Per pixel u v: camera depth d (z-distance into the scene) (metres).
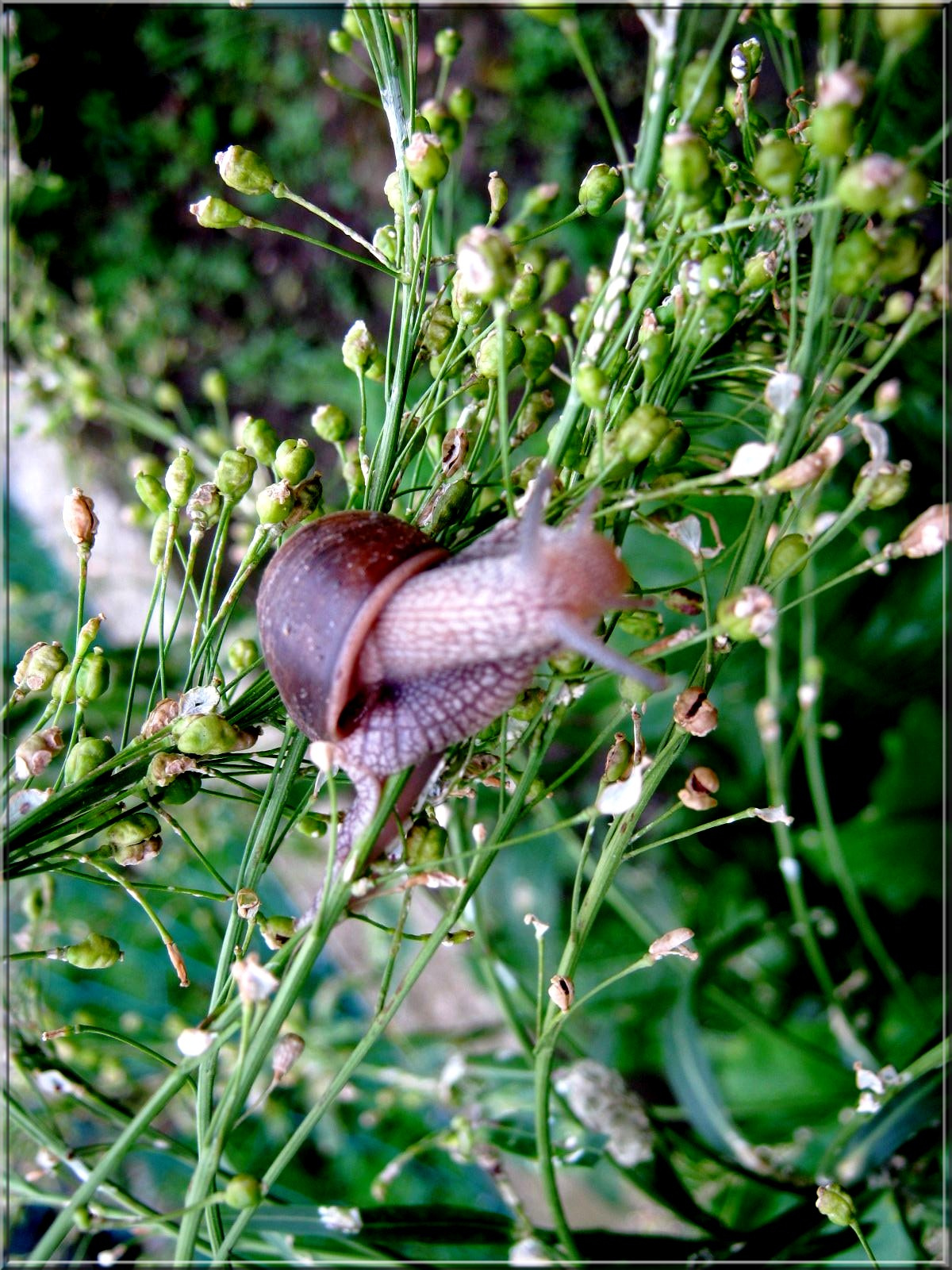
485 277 0.15
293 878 0.38
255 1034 0.15
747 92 0.18
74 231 0.46
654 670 0.18
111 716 0.29
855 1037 0.26
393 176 0.18
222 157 0.17
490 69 0.41
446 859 0.16
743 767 0.33
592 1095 0.23
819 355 0.16
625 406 0.17
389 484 0.18
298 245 0.45
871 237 0.15
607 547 0.16
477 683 0.17
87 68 0.45
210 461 0.30
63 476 0.43
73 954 0.17
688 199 0.15
